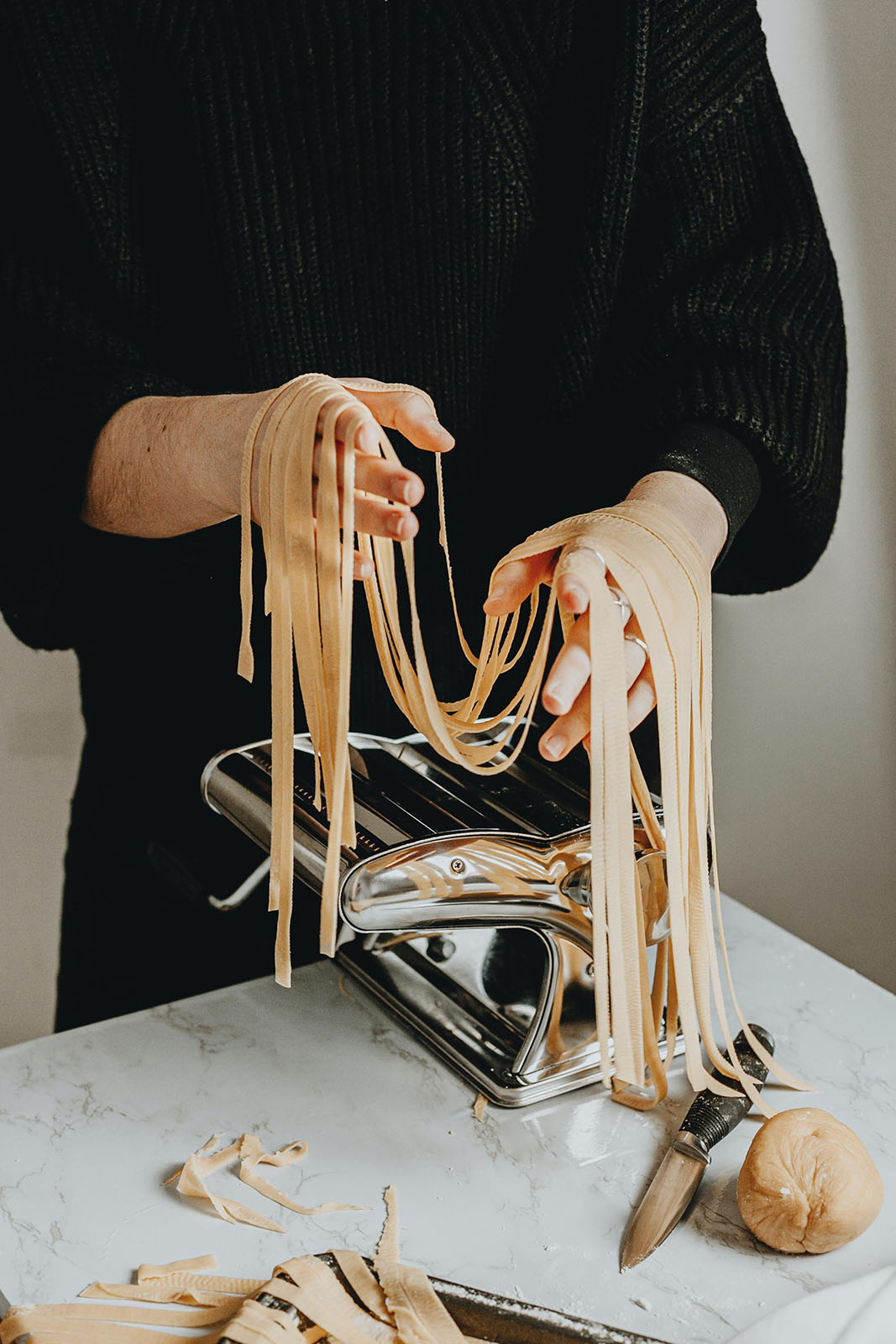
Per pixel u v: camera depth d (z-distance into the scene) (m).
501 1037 0.73
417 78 0.77
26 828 1.45
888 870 1.26
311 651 0.57
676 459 0.70
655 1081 0.67
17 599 0.80
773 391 0.77
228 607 0.89
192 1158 0.64
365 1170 0.65
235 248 0.79
